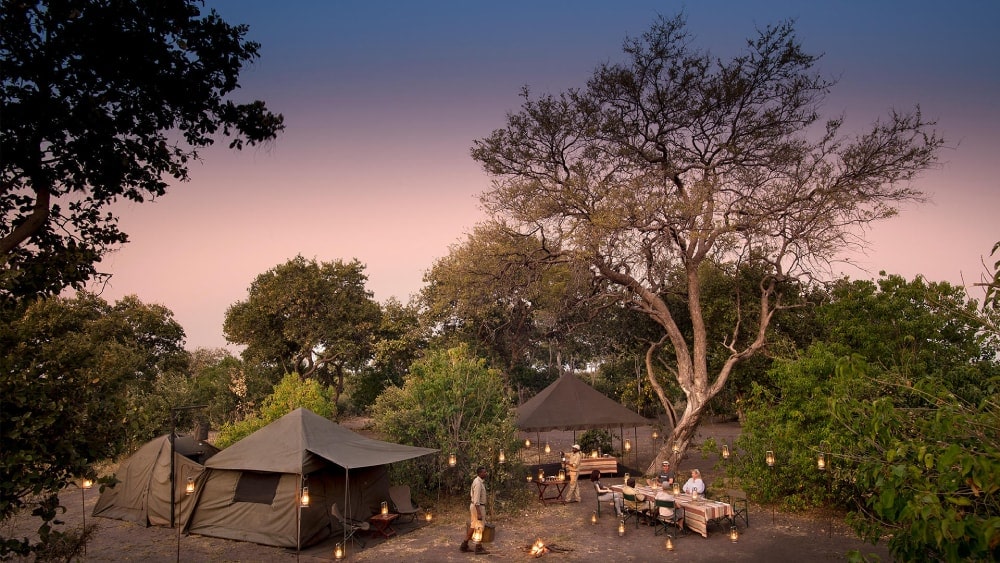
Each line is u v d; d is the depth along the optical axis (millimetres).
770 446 14438
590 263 20297
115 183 9172
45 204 8266
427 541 12383
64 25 7691
